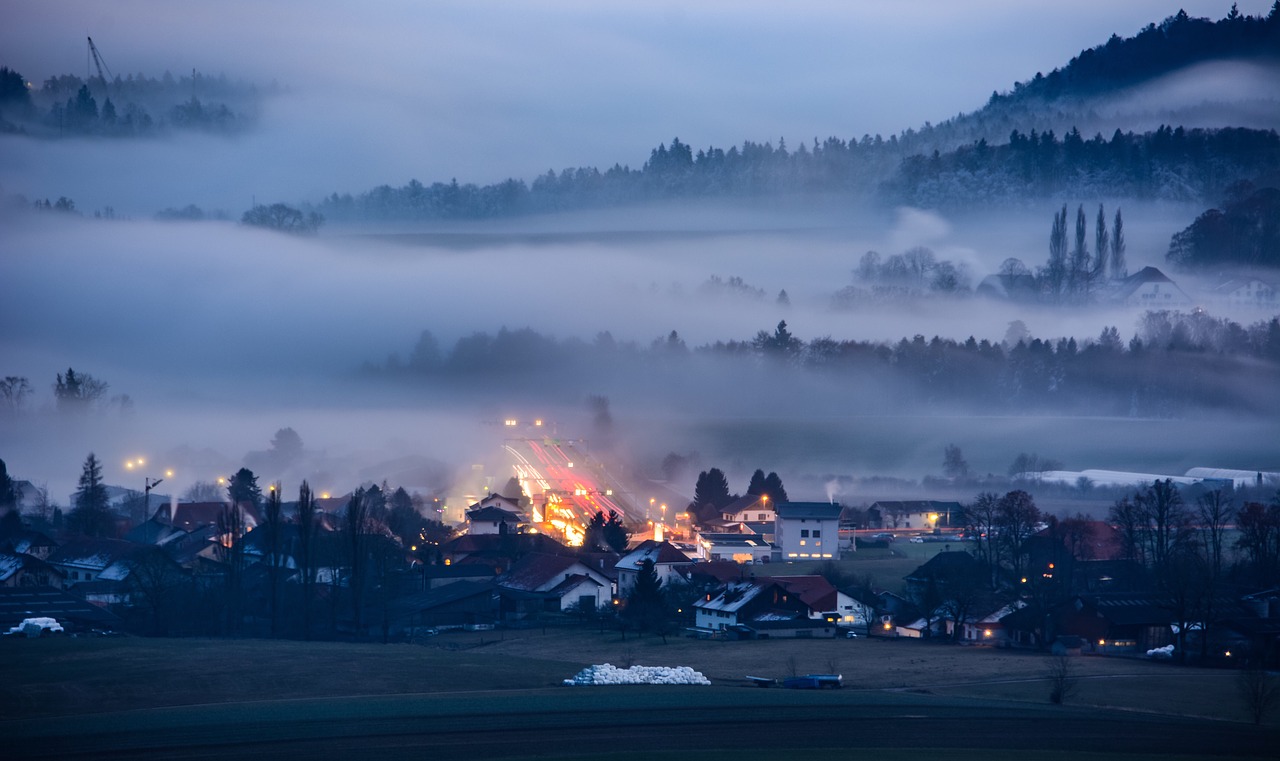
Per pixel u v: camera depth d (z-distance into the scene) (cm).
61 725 8150
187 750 7325
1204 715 9531
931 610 14550
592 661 12569
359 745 7425
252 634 14150
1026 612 13938
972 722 8425
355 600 14350
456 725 8044
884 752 7300
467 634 14812
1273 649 12662
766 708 8781
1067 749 7606
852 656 12656
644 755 7106
